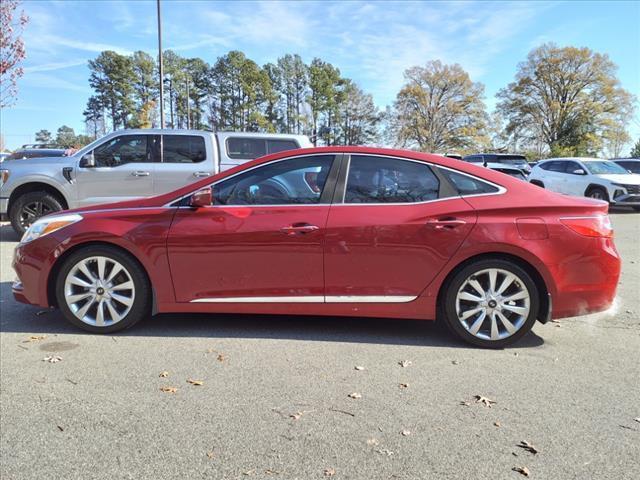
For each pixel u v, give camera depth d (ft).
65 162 29.58
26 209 29.73
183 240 13.71
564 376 11.89
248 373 11.87
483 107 237.45
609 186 51.42
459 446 9.00
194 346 13.52
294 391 11.00
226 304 13.93
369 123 264.31
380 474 8.21
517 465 8.46
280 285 13.69
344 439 9.18
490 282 13.38
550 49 207.72
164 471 8.23
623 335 14.83
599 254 13.33
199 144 30.86
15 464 8.38
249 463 8.46
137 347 13.42
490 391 11.09
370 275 13.47
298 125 255.09
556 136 208.33
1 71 52.90
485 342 13.53
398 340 14.15
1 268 22.68
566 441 9.17
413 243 13.26
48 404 10.34
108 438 9.14
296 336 14.34
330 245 13.39
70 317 14.30
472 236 13.12
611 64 202.08
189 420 9.77
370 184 13.78
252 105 247.29
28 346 13.43
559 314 13.43
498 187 13.57
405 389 11.14
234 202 13.96
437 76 233.96
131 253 13.98
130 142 30.22
